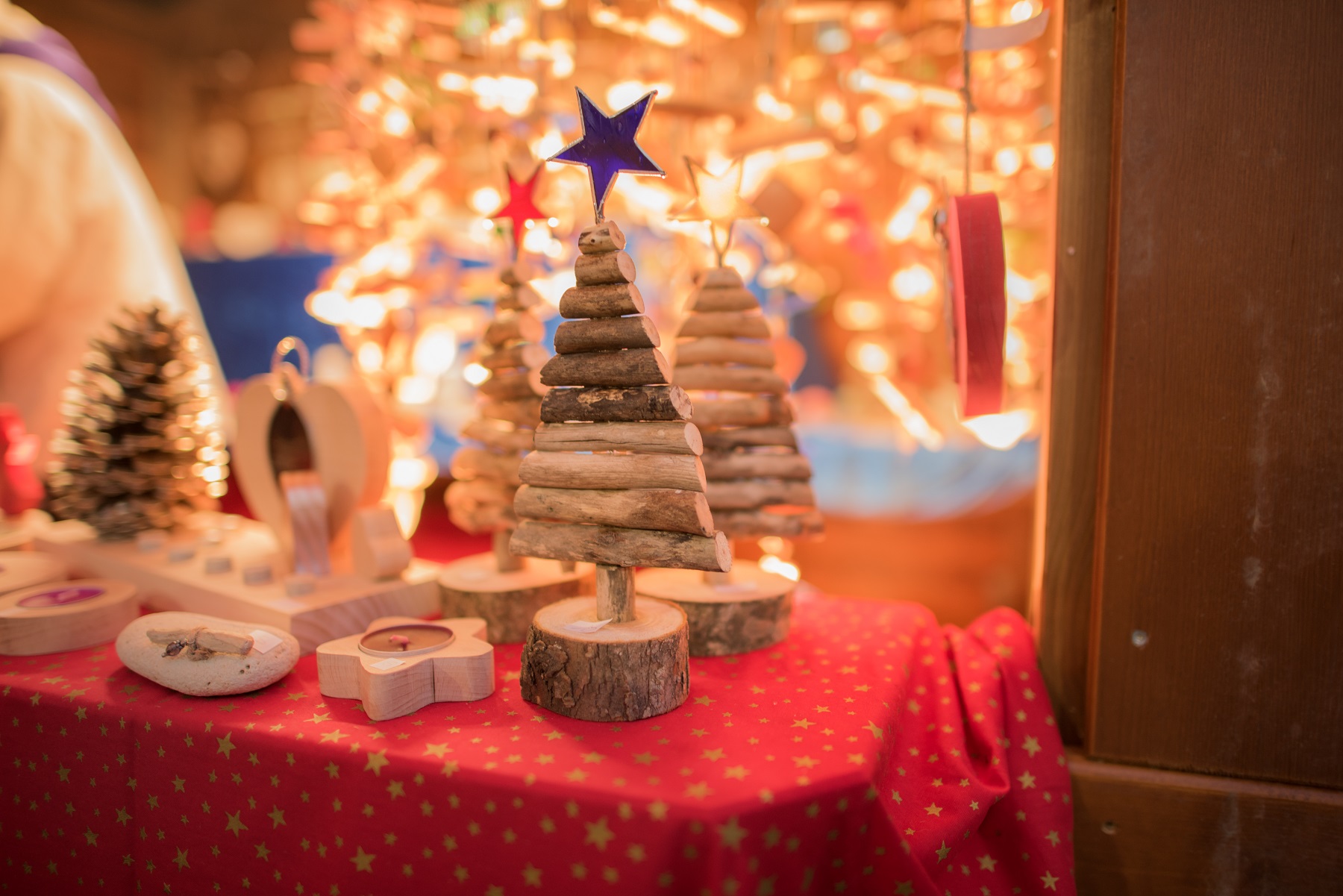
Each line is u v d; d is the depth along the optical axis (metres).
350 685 0.43
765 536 0.50
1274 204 0.43
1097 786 0.46
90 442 0.58
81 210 0.66
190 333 0.61
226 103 2.09
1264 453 0.44
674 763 0.38
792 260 0.82
